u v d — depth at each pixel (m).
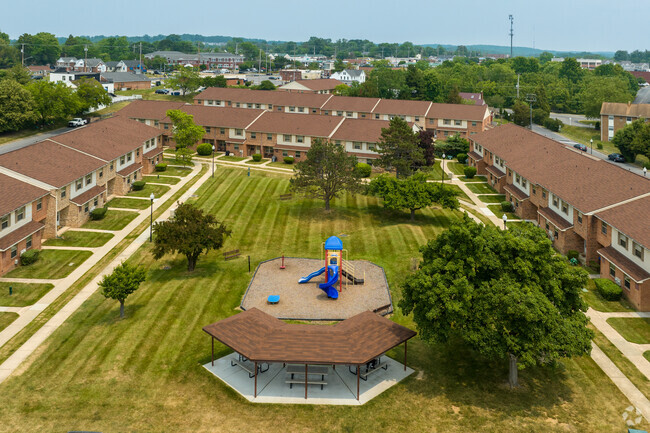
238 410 34.53
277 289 51.44
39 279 53.22
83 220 68.38
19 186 59.69
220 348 41.50
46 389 36.19
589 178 63.09
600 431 32.53
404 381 37.75
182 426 32.94
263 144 108.00
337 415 34.19
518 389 36.66
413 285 37.25
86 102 138.38
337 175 73.94
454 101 157.50
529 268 37.03
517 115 158.25
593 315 46.59
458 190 87.62
